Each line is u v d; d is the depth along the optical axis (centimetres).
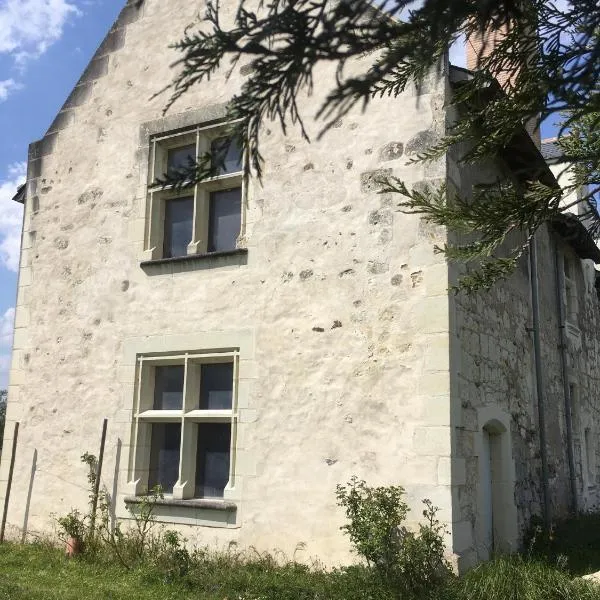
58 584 655
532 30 335
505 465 796
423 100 723
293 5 222
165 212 895
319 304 734
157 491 770
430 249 686
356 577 593
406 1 212
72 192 948
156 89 909
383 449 670
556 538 845
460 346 692
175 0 922
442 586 572
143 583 658
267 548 706
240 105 248
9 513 892
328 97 218
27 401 915
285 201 777
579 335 1280
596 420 1342
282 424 727
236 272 791
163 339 823
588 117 440
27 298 950
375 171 733
